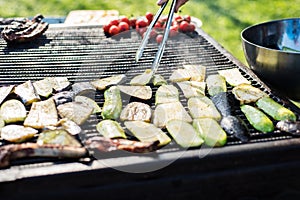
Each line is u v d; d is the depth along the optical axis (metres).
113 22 2.35
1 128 1.29
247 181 1.09
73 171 1.04
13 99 1.48
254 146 1.12
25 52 2.03
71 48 2.09
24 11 5.15
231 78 1.65
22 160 1.10
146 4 5.41
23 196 1.00
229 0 5.43
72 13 2.84
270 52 1.48
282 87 1.56
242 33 1.69
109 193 1.02
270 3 5.24
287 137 1.20
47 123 1.31
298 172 1.12
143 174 1.04
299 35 1.87
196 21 2.65
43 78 1.72
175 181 1.04
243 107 1.39
